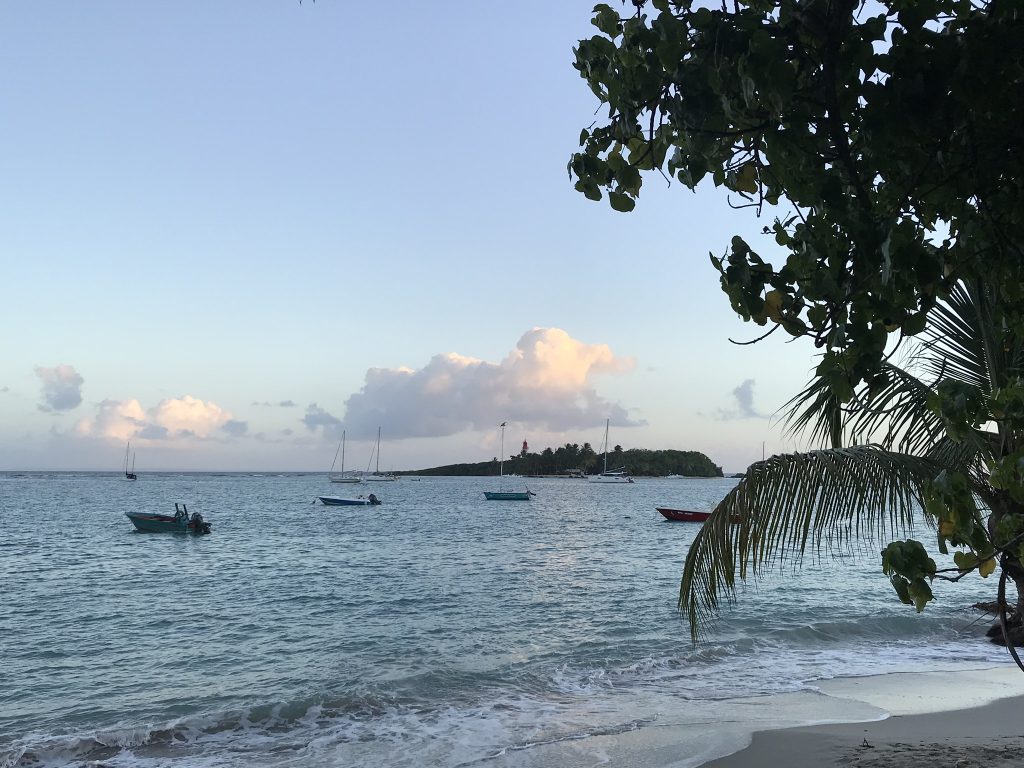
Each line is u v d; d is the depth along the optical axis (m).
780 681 12.56
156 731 10.68
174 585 28.33
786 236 2.51
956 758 7.68
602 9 2.77
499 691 12.51
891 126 2.13
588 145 2.91
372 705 11.76
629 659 14.77
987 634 16.00
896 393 6.76
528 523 65.56
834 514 6.33
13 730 11.16
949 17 2.23
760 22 2.15
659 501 116.25
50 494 121.88
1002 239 2.40
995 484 2.38
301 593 25.67
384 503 102.69
